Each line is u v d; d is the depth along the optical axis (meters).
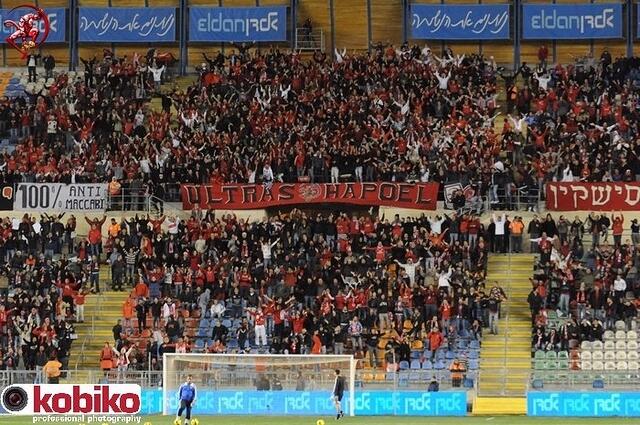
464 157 191.25
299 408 155.00
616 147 191.50
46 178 193.75
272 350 170.12
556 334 168.62
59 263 184.12
